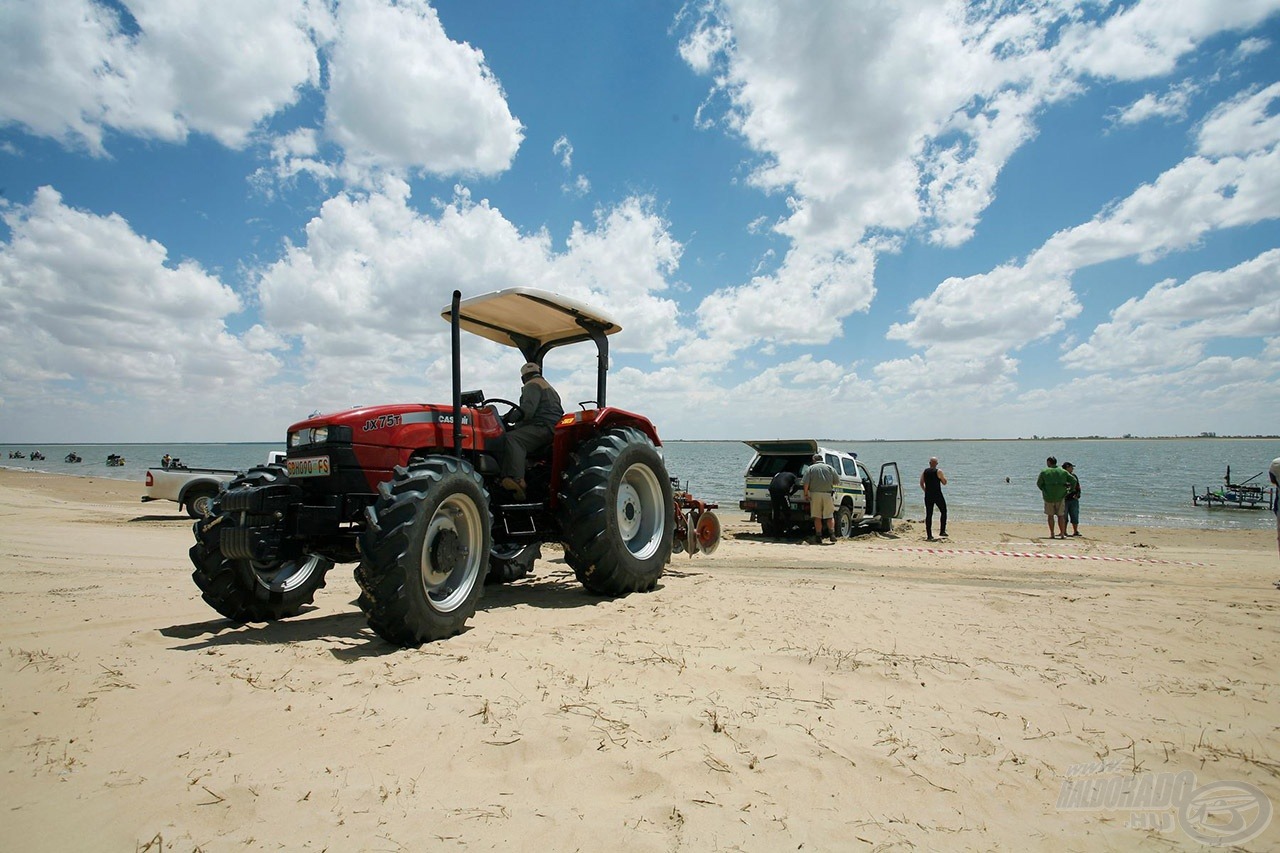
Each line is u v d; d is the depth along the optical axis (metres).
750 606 5.41
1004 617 5.23
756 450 14.51
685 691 3.31
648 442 6.43
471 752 2.60
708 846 2.06
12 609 5.16
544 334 6.92
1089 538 14.35
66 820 2.11
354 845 2.00
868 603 5.66
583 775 2.45
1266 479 39.28
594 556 5.60
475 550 4.66
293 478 4.78
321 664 3.67
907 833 2.19
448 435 5.25
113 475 47.25
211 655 3.84
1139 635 4.72
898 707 3.23
